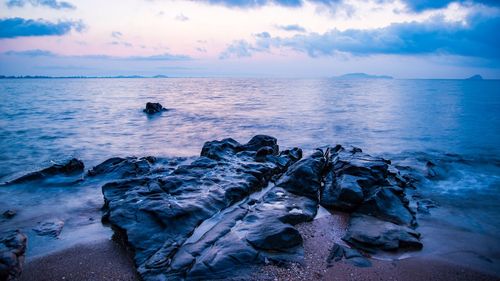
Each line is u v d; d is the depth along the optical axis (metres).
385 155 18.44
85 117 34.44
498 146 20.88
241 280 6.23
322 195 10.94
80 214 9.88
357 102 55.00
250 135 25.06
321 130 26.98
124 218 8.37
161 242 7.59
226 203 9.96
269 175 13.11
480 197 11.66
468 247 7.97
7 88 103.19
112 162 14.43
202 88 115.81
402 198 10.49
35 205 10.59
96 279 6.55
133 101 55.59
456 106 47.50
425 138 23.58
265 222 8.09
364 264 6.99
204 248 7.21
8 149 19.72
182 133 25.84
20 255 7.31
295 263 6.86
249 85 150.12
